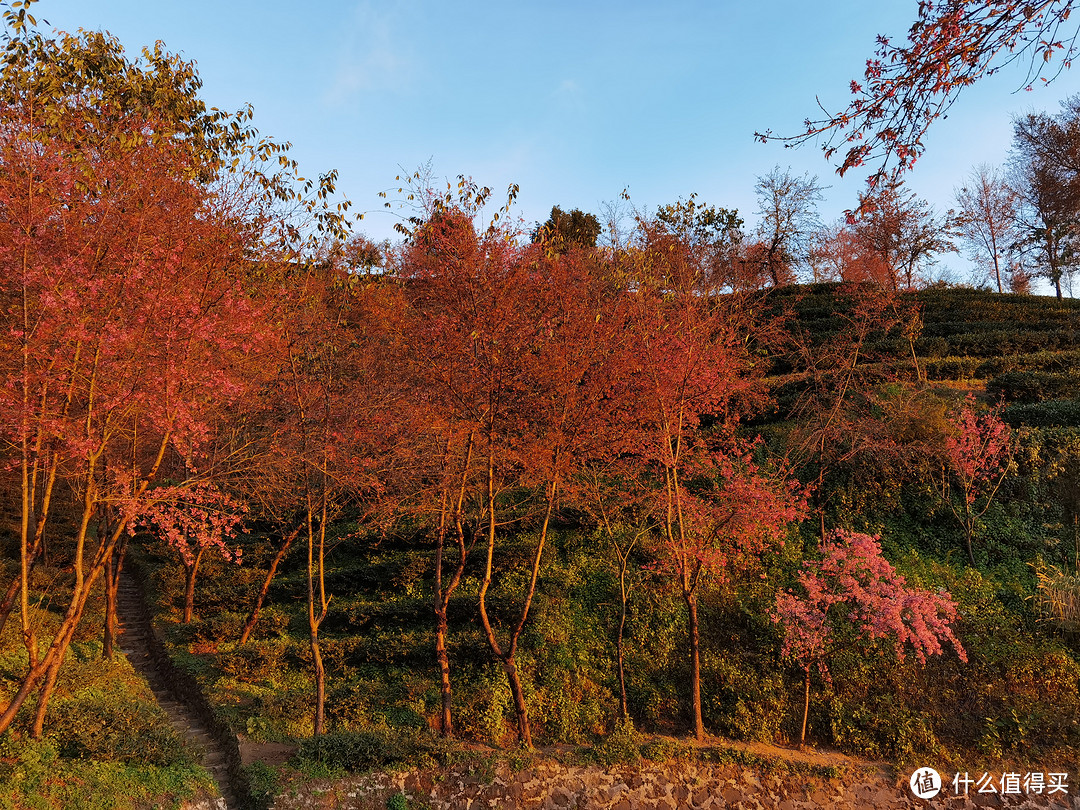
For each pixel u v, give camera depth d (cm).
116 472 1092
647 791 1215
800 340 2720
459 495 1427
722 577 1666
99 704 1185
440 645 1399
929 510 1823
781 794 1227
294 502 1786
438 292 1340
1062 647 1452
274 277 1312
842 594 1418
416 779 1186
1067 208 3603
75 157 1003
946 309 3322
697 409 1612
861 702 1427
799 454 1955
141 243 1035
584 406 1375
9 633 1496
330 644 1664
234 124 1341
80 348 975
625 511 1944
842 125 530
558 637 1638
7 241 967
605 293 1731
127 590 2355
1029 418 2003
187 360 1065
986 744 1309
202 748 1269
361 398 1516
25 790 901
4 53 1070
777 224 3950
